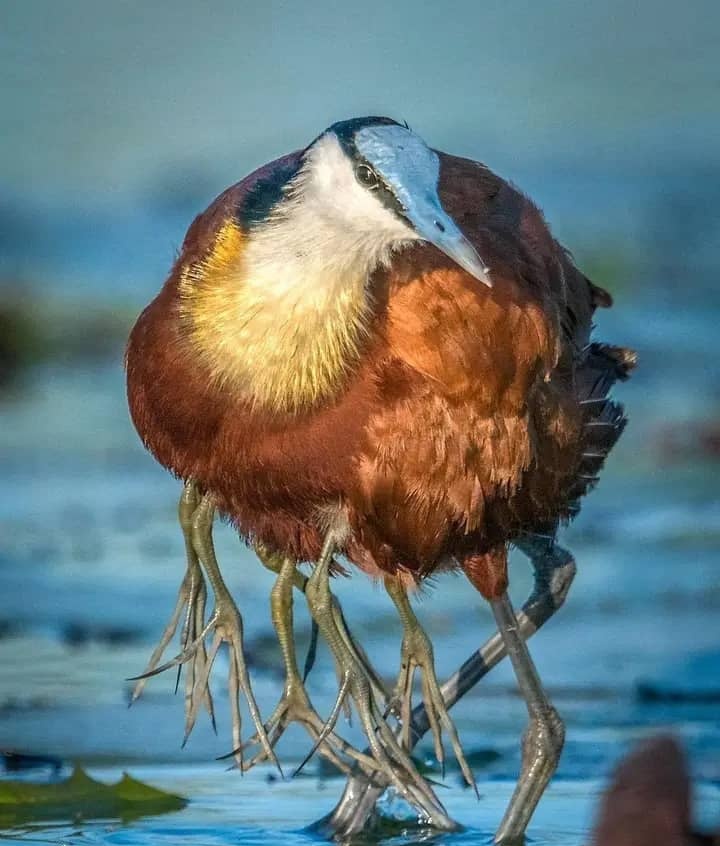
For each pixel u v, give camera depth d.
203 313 10.07
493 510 10.48
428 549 10.42
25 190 27.94
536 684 10.82
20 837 10.45
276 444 10.16
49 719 12.55
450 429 10.11
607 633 14.23
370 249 9.80
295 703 10.83
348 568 12.57
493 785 11.58
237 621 10.86
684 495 17.58
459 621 14.63
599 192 27.95
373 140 9.74
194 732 12.46
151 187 28.22
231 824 10.79
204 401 10.17
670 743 7.16
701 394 20.59
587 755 11.86
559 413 10.62
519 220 10.76
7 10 30.75
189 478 10.67
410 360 10.01
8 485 18.41
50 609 14.68
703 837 7.21
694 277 25.03
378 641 14.06
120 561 15.86
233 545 16.72
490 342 10.08
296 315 9.87
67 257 25.53
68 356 23.16
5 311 23.44
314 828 10.75
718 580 15.25
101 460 19.38
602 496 17.67
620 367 11.48
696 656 13.70
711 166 28.73
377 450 10.12
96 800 11.09
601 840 7.04
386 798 11.15
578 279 11.31
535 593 11.73
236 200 10.27
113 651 13.89
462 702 13.09
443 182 10.52
